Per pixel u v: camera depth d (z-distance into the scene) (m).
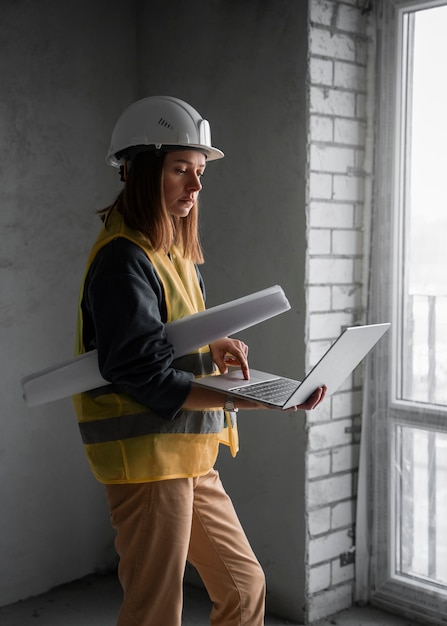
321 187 2.72
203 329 1.74
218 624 1.97
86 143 3.13
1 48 2.87
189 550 1.95
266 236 2.83
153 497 1.75
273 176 2.79
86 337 1.82
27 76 2.94
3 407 2.95
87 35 3.11
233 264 2.96
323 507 2.83
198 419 1.79
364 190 2.86
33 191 2.98
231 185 2.95
